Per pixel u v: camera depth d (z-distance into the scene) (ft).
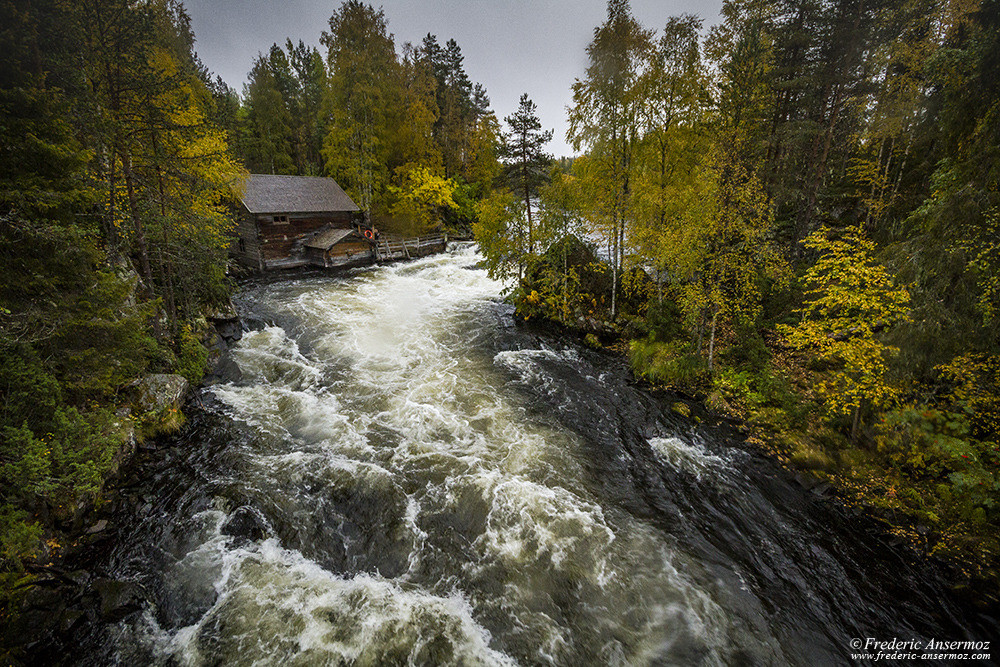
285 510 27.55
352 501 28.63
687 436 37.68
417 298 78.13
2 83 25.38
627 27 50.55
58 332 24.52
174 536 25.05
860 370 31.07
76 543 23.50
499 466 32.83
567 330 63.21
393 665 18.63
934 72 30.66
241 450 33.63
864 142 61.57
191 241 50.24
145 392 34.78
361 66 105.29
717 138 41.93
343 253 99.14
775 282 51.55
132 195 40.75
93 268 29.73
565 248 64.69
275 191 96.63
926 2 48.26
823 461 32.35
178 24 72.84
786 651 20.04
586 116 54.80
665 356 49.70
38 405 22.57
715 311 44.52
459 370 49.85
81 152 26.63
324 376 47.11
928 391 31.19
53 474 23.36
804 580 23.97
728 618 21.57
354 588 22.45
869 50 53.93
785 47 58.70
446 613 21.24
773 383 40.86
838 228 65.92
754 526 27.86
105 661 18.37
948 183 31.04
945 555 24.52
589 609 21.81
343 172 118.21
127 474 29.43
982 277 27.14
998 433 27.50
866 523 27.63
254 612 20.80
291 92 159.74
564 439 36.86
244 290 78.38
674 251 43.65
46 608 19.72
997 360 26.99
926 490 28.30
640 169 56.18
